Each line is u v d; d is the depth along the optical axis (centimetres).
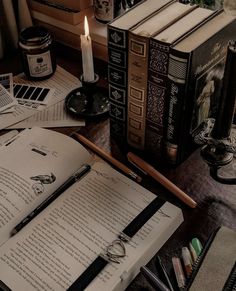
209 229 58
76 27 86
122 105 66
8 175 63
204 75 60
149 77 60
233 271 47
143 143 68
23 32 82
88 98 75
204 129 62
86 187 62
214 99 66
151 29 58
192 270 49
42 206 59
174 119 60
